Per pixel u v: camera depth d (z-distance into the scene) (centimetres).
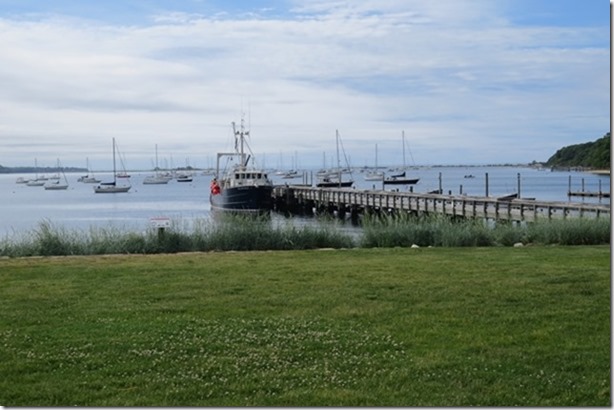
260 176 5616
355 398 594
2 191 12450
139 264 1343
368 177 12025
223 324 839
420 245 1845
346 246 1839
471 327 816
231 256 1480
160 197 9175
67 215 6000
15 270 1268
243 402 589
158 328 821
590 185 8794
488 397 594
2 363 692
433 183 11550
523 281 1094
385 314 884
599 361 682
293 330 809
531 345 741
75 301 977
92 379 650
